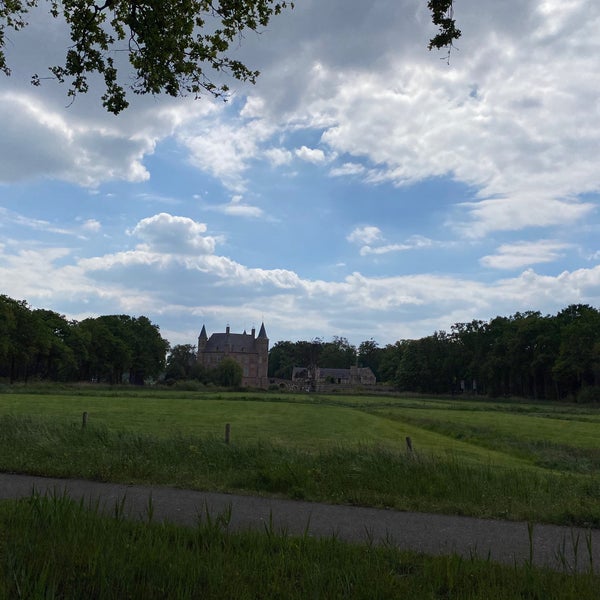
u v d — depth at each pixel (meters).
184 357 164.38
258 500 10.68
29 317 104.75
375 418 57.31
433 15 8.68
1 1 10.87
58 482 12.04
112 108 11.40
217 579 5.09
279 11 11.08
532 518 9.80
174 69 11.12
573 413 74.25
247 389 136.75
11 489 11.04
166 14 10.74
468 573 5.64
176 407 64.44
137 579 5.11
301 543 6.30
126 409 57.69
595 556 7.64
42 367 124.94
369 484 11.95
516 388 136.12
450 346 151.25
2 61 11.14
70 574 5.11
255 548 6.14
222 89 11.56
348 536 8.27
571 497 11.63
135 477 12.60
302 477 11.91
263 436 35.19
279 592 4.96
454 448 30.48
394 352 181.75
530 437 38.69
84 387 103.44
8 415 21.33
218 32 11.18
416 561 6.31
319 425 46.25
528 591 5.29
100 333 133.00
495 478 12.99
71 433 17.56
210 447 15.62
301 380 186.25
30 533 6.20
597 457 27.42
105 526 6.41
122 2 10.65
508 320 142.38
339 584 5.16
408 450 15.75
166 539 6.14
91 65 11.03
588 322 111.81
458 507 10.32
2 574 4.88
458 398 127.50
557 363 111.38
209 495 11.02
